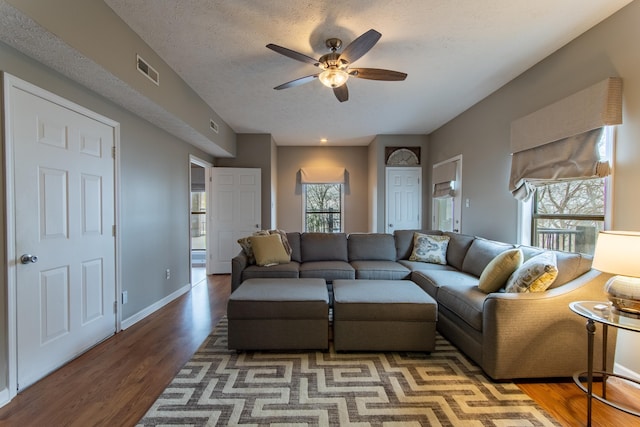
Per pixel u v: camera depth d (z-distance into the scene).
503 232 3.40
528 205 3.07
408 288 2.67
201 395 1.84
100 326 2.59
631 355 2.00
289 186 6.40
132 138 3.01
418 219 5.58
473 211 4.03
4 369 1.77
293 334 2.39
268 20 2.19
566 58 2.52
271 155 5.53
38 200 2.00
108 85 2.32
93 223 2.51
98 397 1.83
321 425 1.59
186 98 3.32
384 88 3.44
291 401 1.78
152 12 2.12
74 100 2.27
